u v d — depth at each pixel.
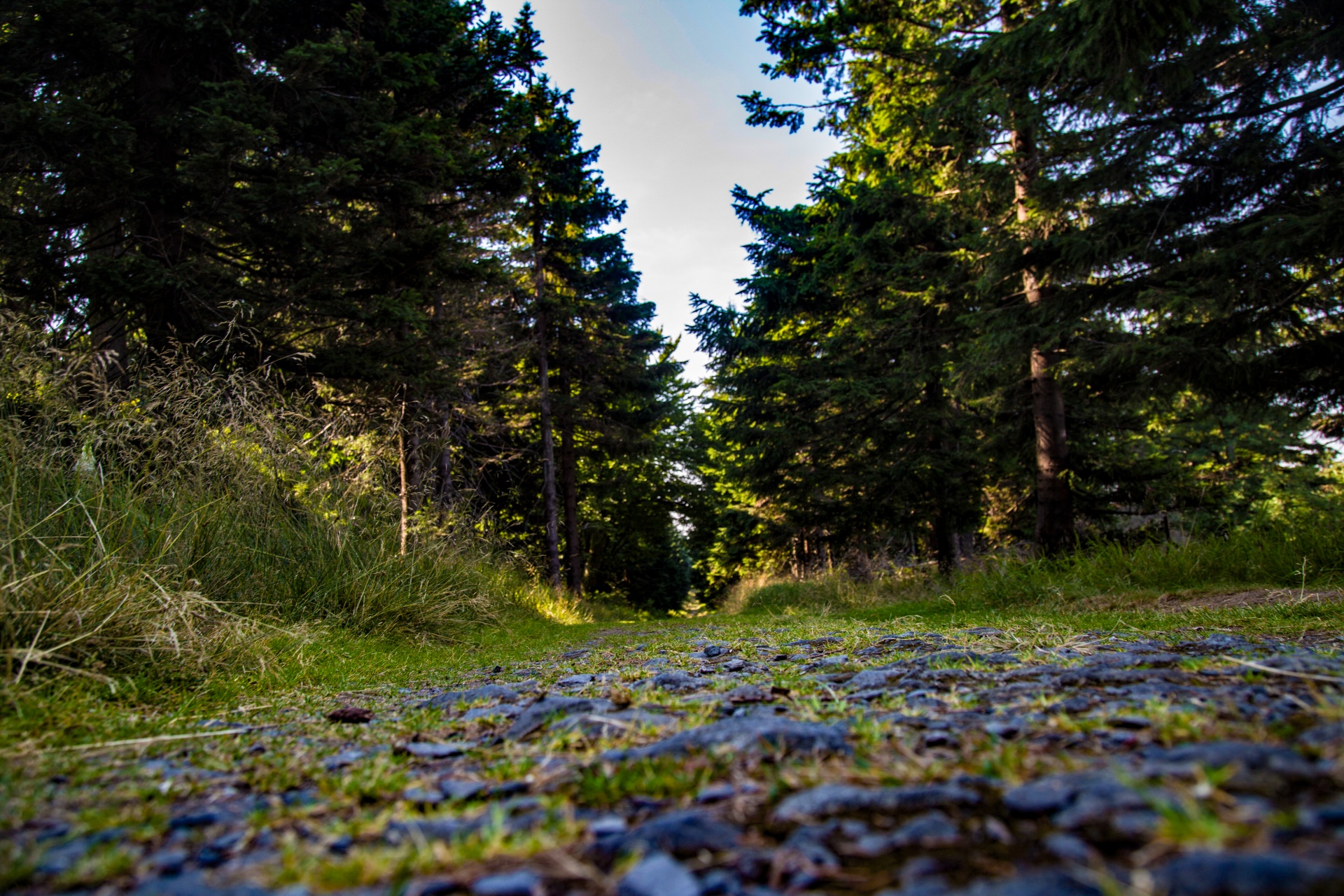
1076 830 0.92
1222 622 4.43
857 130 13.80
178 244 8.30
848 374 14.34
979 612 7.46
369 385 9.22
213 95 7.79
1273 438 19.64
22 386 4.01
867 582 13.61
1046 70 7.60
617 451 21.58
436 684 3.81
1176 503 12.84
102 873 1.00
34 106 6.45
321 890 0.92
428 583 6.82
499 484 20.30
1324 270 6.59
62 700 2.56
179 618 3.42
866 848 0.95
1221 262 6.66
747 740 1.62
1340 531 6.35
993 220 11.11
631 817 1.21
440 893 0.89
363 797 1.44
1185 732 1.35
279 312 8.91
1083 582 7.87
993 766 1.26
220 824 1.28
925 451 13.76
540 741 1.94
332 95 9.05
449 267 9.89
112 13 7.35
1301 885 0.67
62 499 3.80
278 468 5.62
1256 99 7.05
